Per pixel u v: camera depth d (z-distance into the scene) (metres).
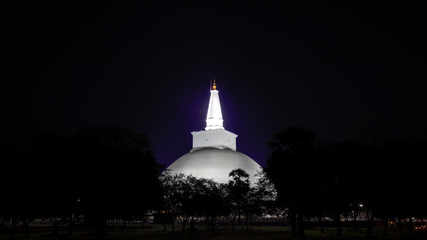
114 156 55.34
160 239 56.44
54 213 68.12
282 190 63.56
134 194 58.62
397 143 61.31
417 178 56.19
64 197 60.84
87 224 89.88
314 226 101.06
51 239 55.81
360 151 61.03
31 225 106.38
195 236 63.34
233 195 92.88
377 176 59.62
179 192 89.00
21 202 56.59
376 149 62.38
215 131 164.50
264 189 92.06
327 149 63.59
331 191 64.00
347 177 61.97
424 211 57.34
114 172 54.62
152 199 68.69
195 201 80.44
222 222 117.69
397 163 58.50
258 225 113.88
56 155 54.59
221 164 146.12
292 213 64.69
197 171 142.62
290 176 62.22
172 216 89.88
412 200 56.31
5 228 85.75
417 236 60.12
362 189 62.38
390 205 58.16
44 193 58.38
